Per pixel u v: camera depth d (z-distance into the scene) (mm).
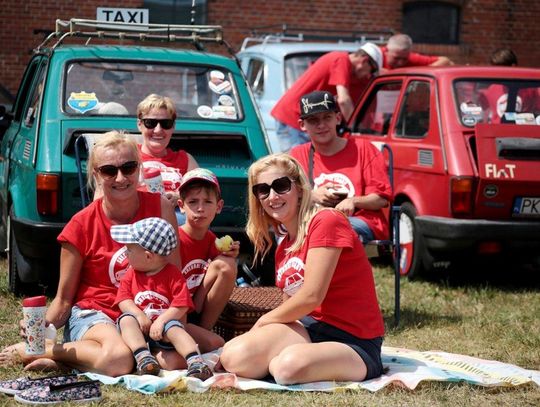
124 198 5531
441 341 6793
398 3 19391
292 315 5258
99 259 5555
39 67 8500
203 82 8117
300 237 5281
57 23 8211
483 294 8555
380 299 8227
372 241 7039
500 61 11172
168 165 6934
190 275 5910
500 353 6441
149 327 5363
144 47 8383
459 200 8617
